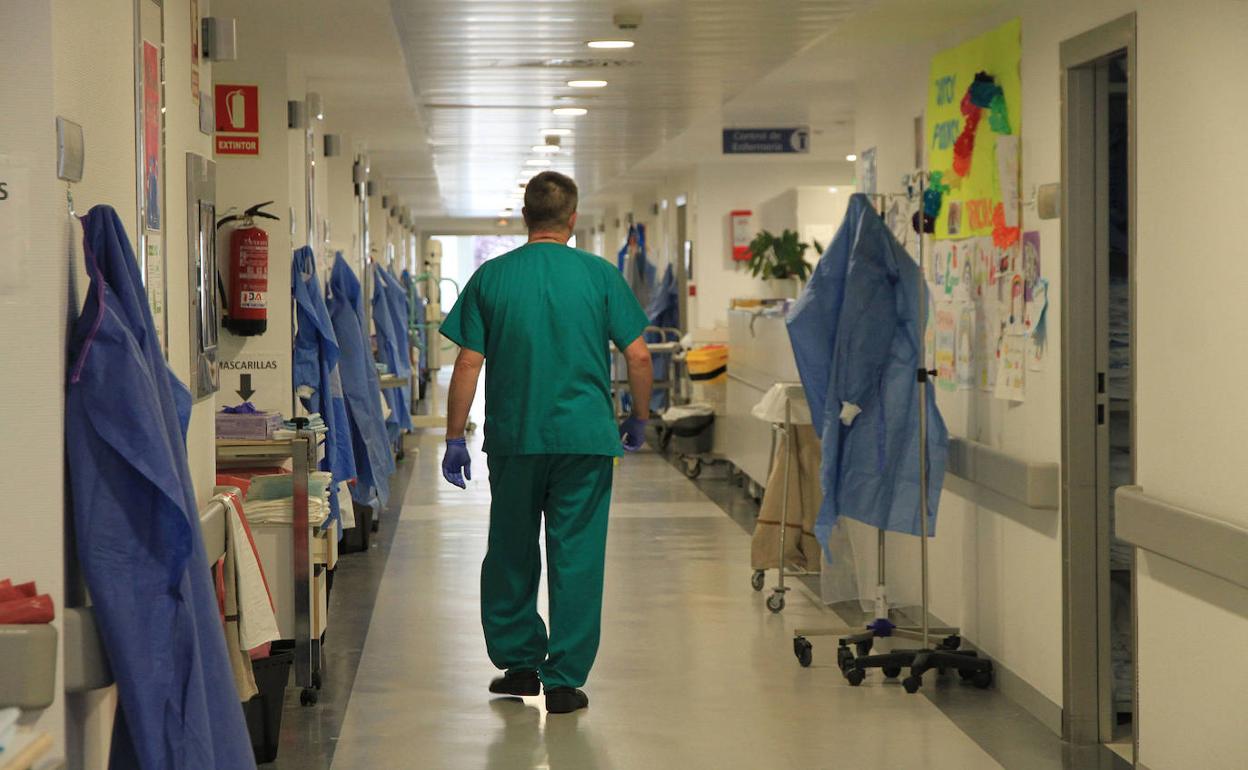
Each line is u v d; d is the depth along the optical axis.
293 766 6.15
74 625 3.68
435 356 30.36
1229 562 4.98
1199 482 5.38
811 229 18.67
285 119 9.19
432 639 8.52
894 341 7.77
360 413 10.19
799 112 14.86
